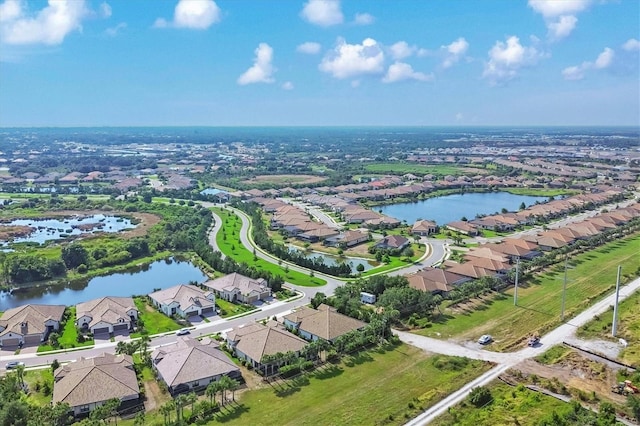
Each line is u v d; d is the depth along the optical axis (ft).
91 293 543.80
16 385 316.60
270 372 344.49
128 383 318.65
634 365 343.05
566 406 294.66
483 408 295.89
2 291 544.62
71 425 286.66
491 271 551.59
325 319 402.93
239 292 492.54
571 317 431.02
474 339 391.45
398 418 286.46
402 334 402.72
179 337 404.36
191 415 290.56
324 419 287.28
